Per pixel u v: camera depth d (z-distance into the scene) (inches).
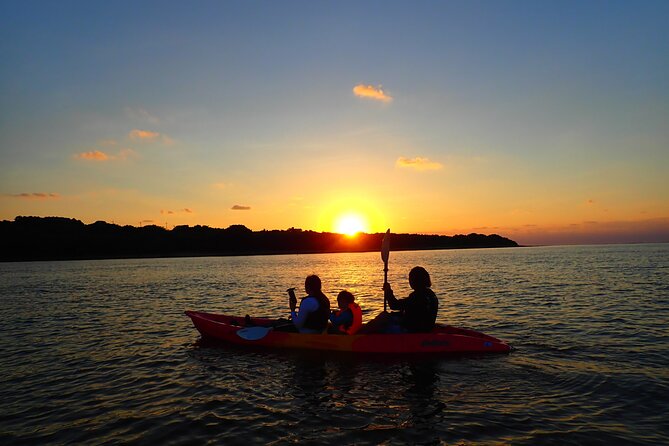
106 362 326.6
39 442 191.2
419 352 330.3
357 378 276.7
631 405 222.1
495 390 249.8
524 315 507.5
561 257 2728.8
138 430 202.4
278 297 762.2
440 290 816.9
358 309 352.5
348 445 182.7
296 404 233.5
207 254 5772.6
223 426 205.3
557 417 209.0
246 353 344.5
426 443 183.8
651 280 935.0
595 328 420.8
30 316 559.8
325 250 7268.7
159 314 563.8
